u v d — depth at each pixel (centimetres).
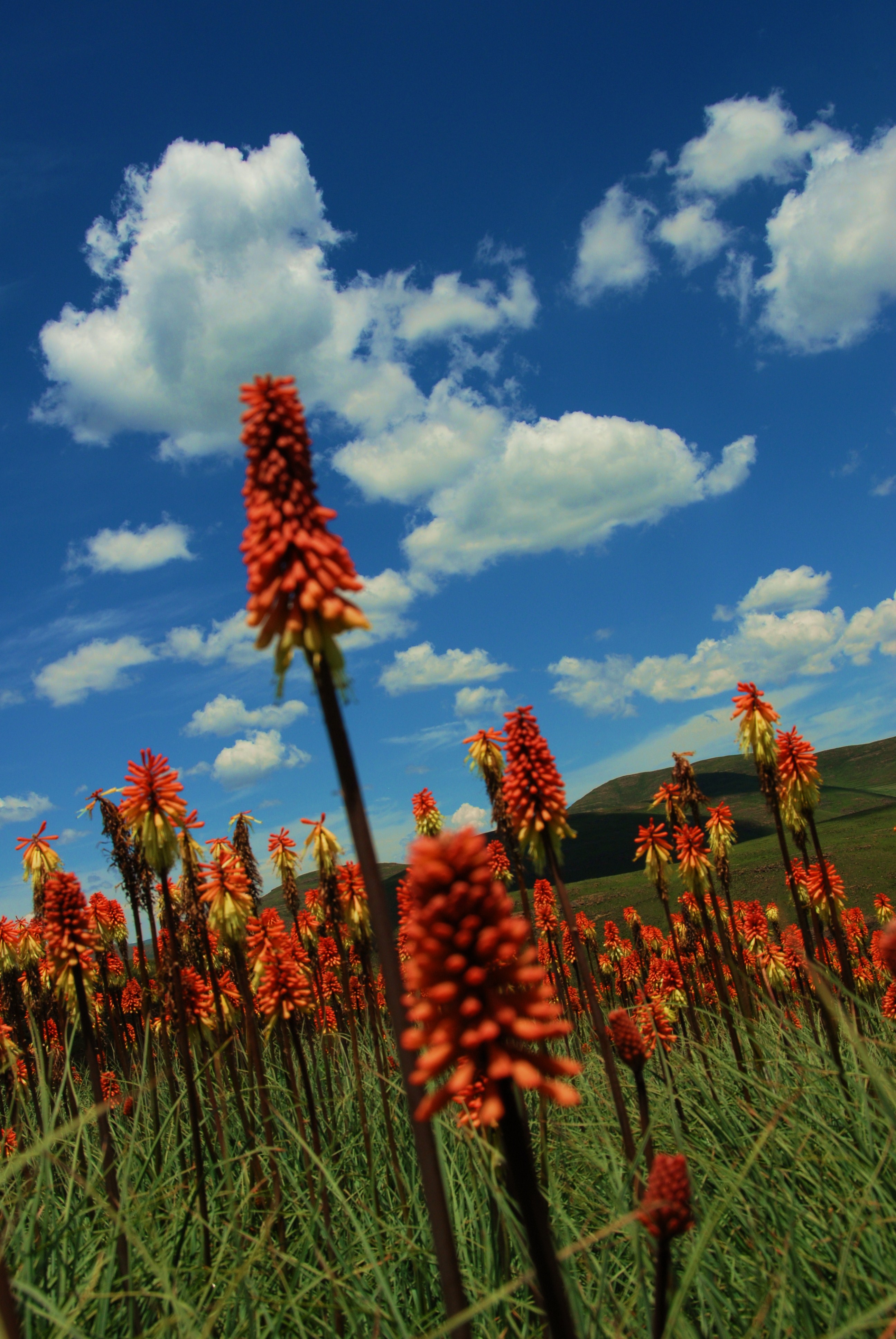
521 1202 367
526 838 826
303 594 474
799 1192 765
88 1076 1597
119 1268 703
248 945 1198
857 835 8594
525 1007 372
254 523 504
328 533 504
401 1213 912
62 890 817
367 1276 762
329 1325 718
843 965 1285
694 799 1623
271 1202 930
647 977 2675
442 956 373
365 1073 1352
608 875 11675
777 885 6456
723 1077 1090
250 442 512
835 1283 671
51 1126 804
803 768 1333
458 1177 842
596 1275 679
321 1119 1195
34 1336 611
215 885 1113
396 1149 1062
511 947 366
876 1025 1140
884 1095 636
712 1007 1827
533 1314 688
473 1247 776
